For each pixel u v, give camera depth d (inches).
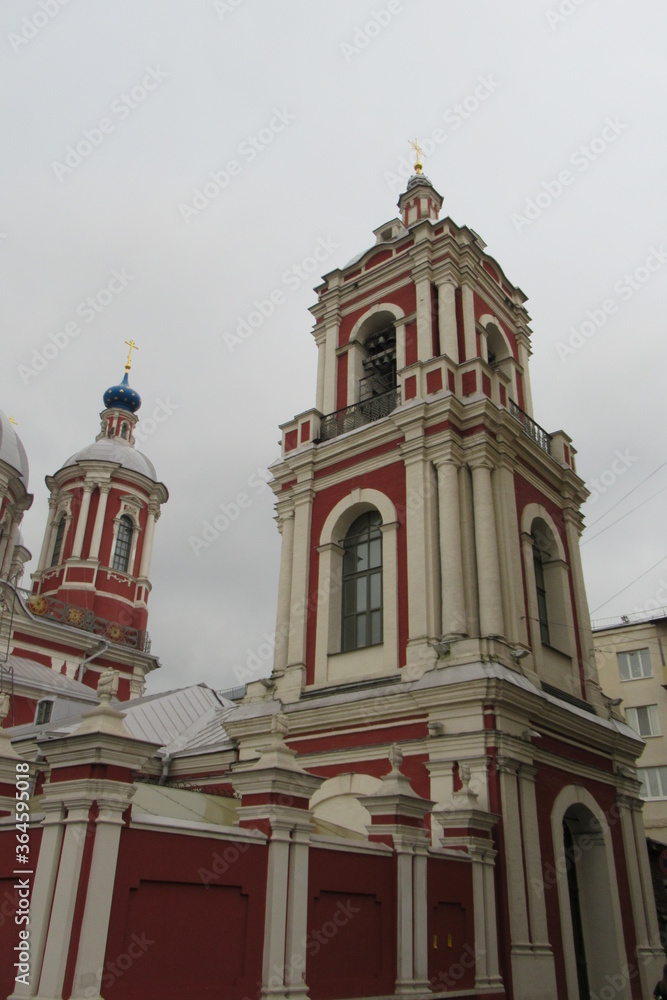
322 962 378.3
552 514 811.4
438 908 460.4
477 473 701.3
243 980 338.0
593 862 661.3
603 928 636.1
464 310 831.7
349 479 767.7
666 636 1450.5
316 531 772.6
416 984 419.5
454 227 867.4
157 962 307.7
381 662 663.8
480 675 573.9
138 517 1692.9
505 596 671.1
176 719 916.0
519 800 552.4
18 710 1048.2
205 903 334.3
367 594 725.9
